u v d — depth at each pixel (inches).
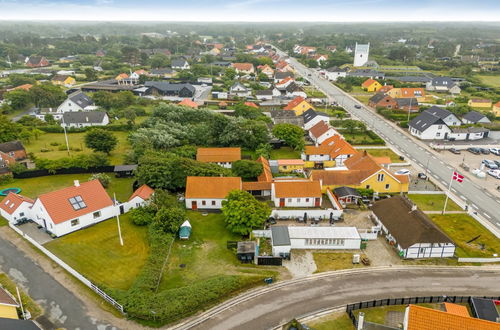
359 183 3046.3
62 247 2241.6
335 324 1754.4
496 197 3115.2
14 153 3688.5
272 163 3577.8
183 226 2431.1
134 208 2610.7
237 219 2421.3
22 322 1464.1
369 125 5147.6
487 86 7637.8
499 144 4419.3
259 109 5659.5
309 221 2674.7
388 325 1739.7
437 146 4274.1
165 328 1691.7
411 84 7765.8
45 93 6033.5
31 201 2600.9
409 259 2263.8
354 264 2206.0
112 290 1841.8
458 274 2134.6
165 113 4881.9
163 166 2952.8
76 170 3393.2
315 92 7273.6
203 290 1868.8
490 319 1726.1
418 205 2942.9
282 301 1892.2
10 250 2212.1
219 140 4151.1
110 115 5438.0
